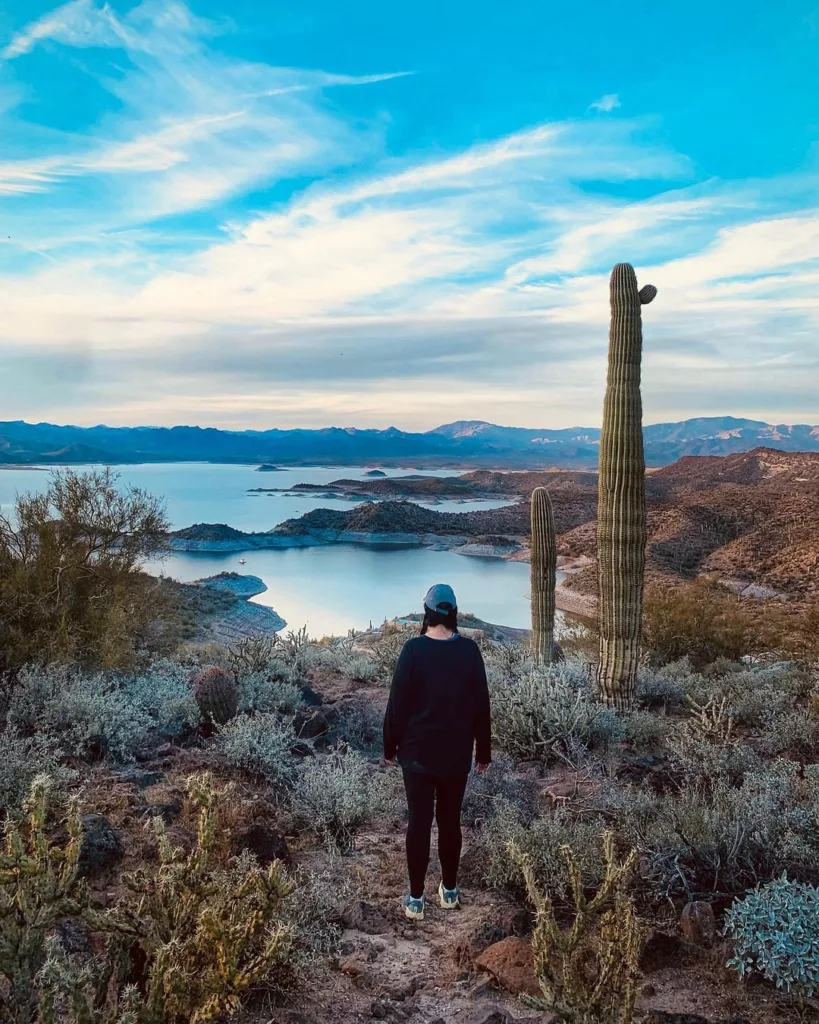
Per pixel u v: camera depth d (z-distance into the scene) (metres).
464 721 3.86
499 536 191.38
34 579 7.29
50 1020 2.13
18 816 3.88
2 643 6.80
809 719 6.91
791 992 2.96
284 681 8.55
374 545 193.62
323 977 3.18
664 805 4.34
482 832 4.73
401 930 3.76
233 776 5.39
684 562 97.94
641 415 8.08
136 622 8.50
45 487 8.27
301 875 3.85
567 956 2.48
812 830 3.97
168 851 2.76
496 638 24.06
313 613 71.94
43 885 2.45
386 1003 3.00
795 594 65.06
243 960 2.58
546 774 5.90
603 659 8.16
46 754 4.70
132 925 2.58
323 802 4.86
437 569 131.50
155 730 6.28
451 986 3.21
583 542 128.75
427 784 3.87
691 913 3.49
